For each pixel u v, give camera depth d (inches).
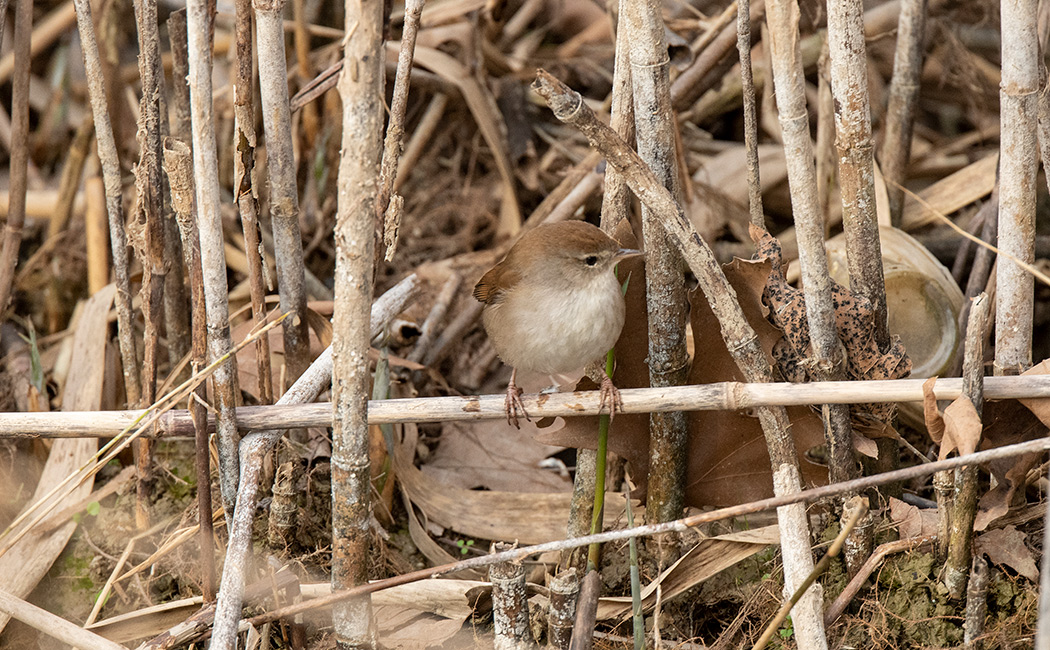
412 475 363.6
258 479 262.8
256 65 441.1
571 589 262.5
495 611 267.3
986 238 349.7
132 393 334.6
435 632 302.5
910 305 344.2
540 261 282.5
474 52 480.7
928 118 547.8
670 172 265.3
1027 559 277.3
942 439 245.9
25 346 434.9
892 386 247.9
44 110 565.9
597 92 537.3
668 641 292.7
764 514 316.2
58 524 332.5
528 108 527.5
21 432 267.3
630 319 295.0
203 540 276.1
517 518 350.6
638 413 291.6
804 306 274.7
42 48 539.8
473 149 516.1
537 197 506.0
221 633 236.1
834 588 288.0
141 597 317.7
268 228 469.4
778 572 294.4
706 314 281.1
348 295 229.3
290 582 282.0
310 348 345.1
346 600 258.8
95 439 356.2
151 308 291.3
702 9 518.6
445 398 275.7
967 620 268.5
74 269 462.9
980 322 239.5
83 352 382.6
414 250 492.7
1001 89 262.4
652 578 310.5
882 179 383.9
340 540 255.6
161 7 548.4
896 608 280.5
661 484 296.4
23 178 356.5
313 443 354.6
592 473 306.2
